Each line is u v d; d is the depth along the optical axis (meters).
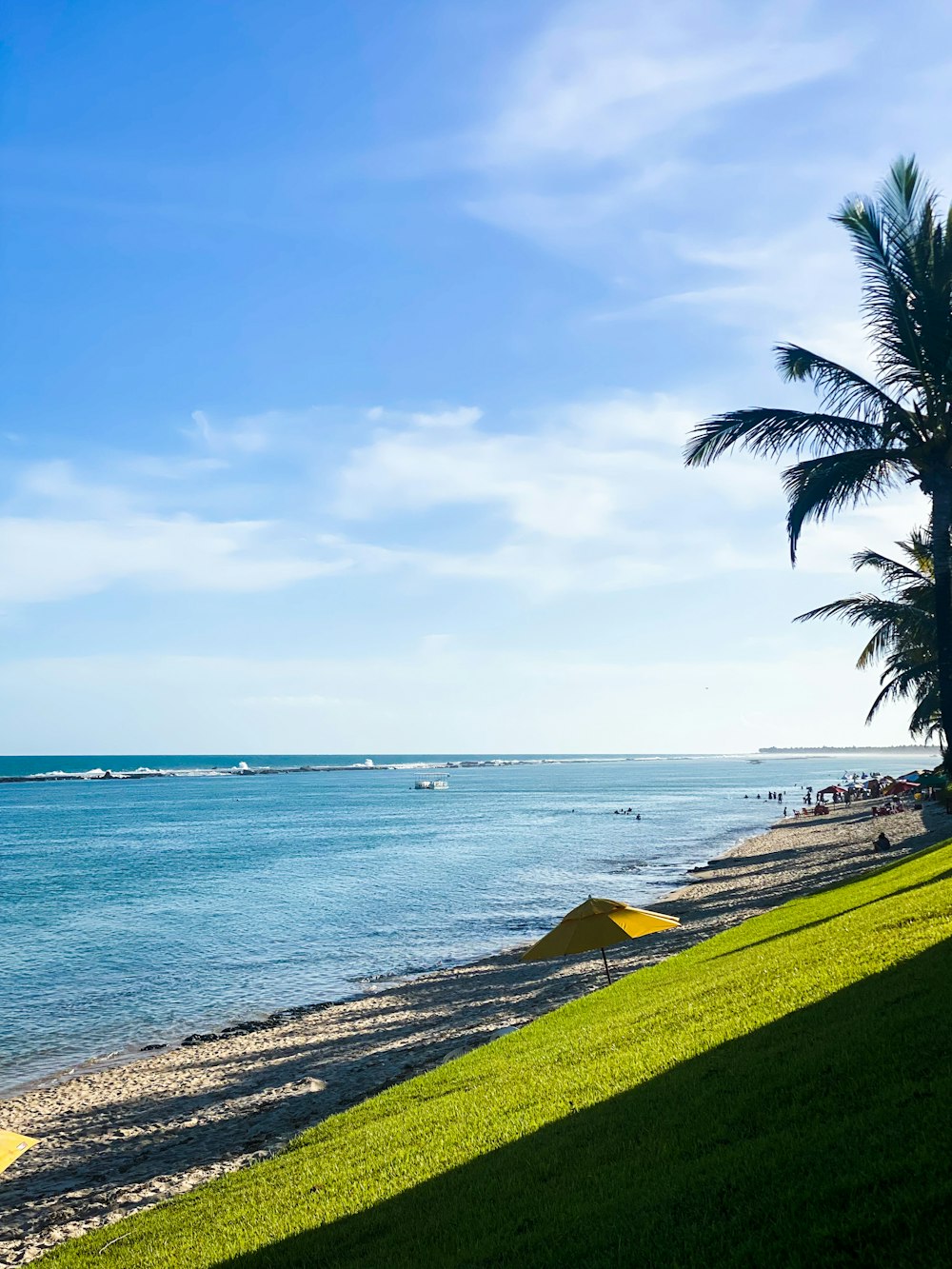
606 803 124.50
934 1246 3.90
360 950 32.00
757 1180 5.04
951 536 20.95
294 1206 7.49
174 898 44.34
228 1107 15.89
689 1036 8.92
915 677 36.19
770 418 21.55
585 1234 5.13
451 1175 7.01
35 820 104.31
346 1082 16.17
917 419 21.17
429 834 78.94
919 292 20.23
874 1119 5.27
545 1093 8.63
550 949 14.91
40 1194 12.72
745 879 36.56
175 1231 7.97
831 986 8.75
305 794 167.62
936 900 11.22
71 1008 25.44
